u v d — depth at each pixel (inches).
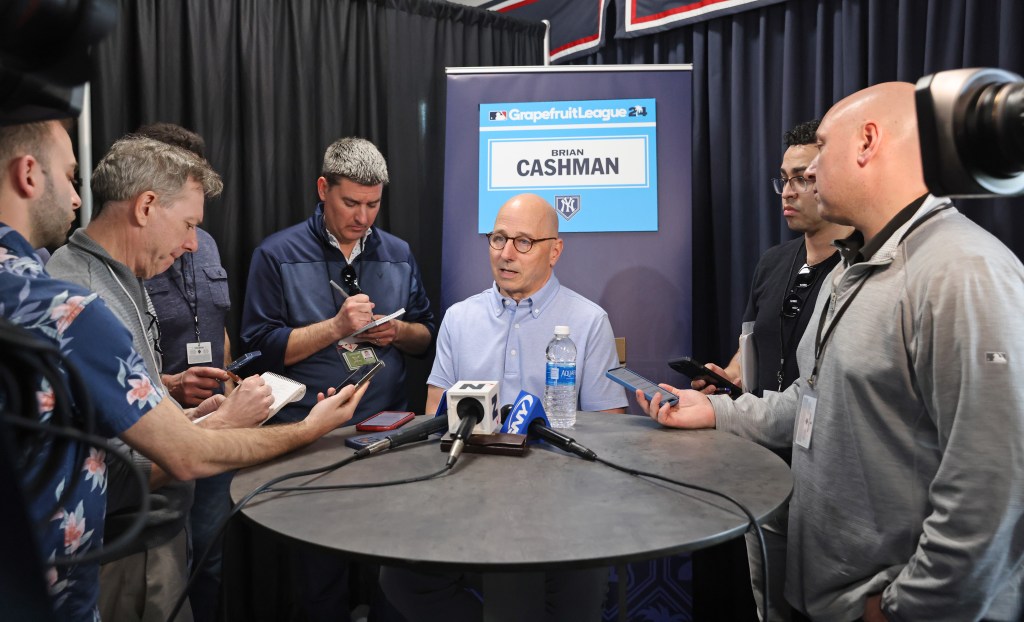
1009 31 87.7
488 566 35.7
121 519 56.1
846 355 54.1
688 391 68.2
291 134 122.1
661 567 105.8
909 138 53.1
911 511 51.4
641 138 106.5
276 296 99.8
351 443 57.9
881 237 54.1
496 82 109.9
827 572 56.0
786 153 89.7
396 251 107.8
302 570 106.3
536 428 58.2
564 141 107.6
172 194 59.2
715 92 122.3
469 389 57.6
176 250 62.2
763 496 45.8
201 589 92.7
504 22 145.7
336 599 106.0
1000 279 46.8
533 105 108.3
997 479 44.4
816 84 110.2
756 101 117.9
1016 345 45.4
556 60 149.8
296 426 56.3
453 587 63.1
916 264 50.9
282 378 62.3
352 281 99.7
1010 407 44.6
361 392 61.7
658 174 106.7
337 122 125.2
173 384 77.1
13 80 25.0
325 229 101.5
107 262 58.1
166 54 110.5
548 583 60.6
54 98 26.6
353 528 40.5
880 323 52.1
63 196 41.4
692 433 62.6
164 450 44.3
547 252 80.8
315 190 123.6
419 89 135.0
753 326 95.8
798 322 87.9
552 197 107.7
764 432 65.5
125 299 58.7
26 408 24.5
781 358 89.8
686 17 122.2
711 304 126.9
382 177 96.7
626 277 107.0
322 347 94.8
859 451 53.4
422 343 106.6
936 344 47.6
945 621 46.9
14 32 23.6
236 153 116.3
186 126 112.5
